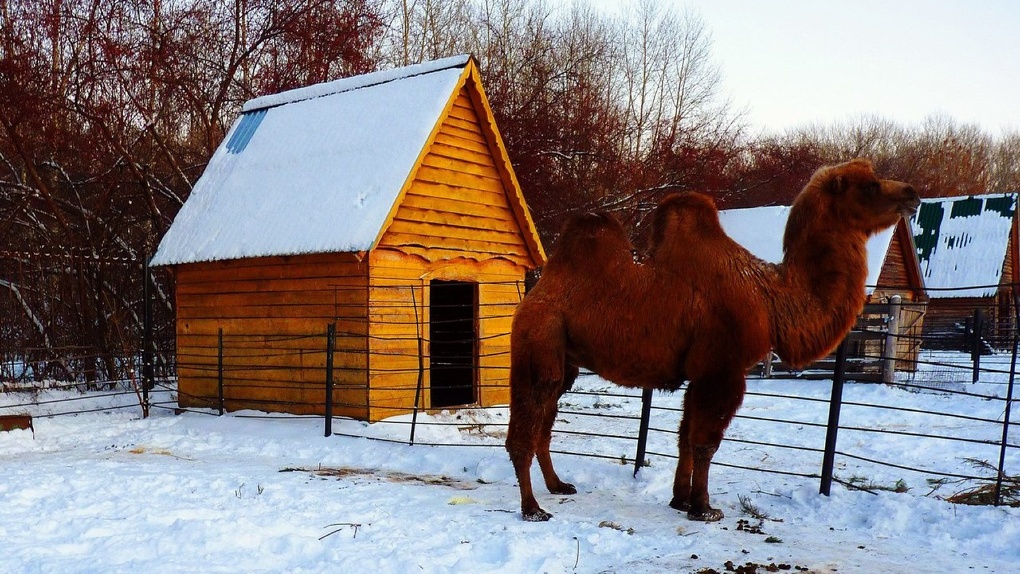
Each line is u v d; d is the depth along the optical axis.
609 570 5.94
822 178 7.45
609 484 9.01
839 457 11.11
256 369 14.18
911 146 75.44
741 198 42.00
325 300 13.18
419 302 13.48
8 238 20.44
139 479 9.00
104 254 21.03
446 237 13.96
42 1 21.84
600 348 7.40
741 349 7.18
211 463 10.54
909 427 14.00
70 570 5.79
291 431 12.38
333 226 13.02
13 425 12.53
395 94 14.80
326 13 26.64
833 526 7.34
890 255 29.08
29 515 7.46
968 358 25.89
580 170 33.62
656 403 16.92
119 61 23.88
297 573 5.78
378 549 6.34
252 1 25.36
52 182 23.94
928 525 7.18
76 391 17.38
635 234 33.09
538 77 35.22
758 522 7.32
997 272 36.09
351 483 9.11
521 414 7.39
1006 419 7.84
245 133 17.06
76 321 18.27
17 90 19.70
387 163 13.40
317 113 16.03
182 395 15.41
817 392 18.45
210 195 16.02
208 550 6.29
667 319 7.25
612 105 40.94
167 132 26.12
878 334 8.52
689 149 37.97
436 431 12.35
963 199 39.34
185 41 25.09
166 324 21.28
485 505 7.95
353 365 12.83
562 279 7.61
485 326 14.71
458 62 14.37
